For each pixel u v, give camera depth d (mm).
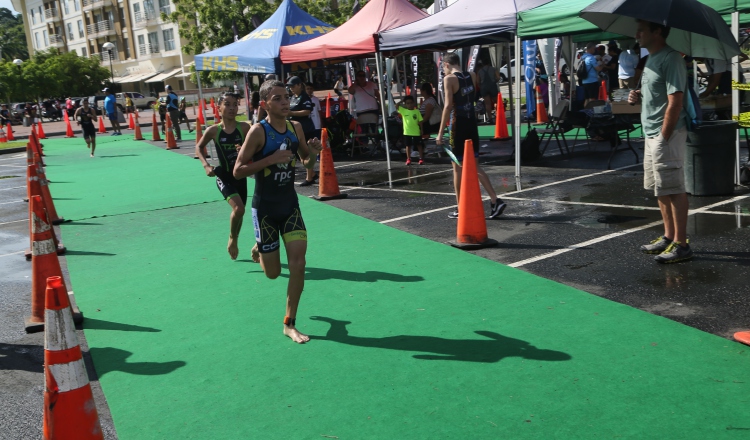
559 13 8836
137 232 8930
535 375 3996
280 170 4691
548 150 14039
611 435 3314
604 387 3789
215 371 4402
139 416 3873
